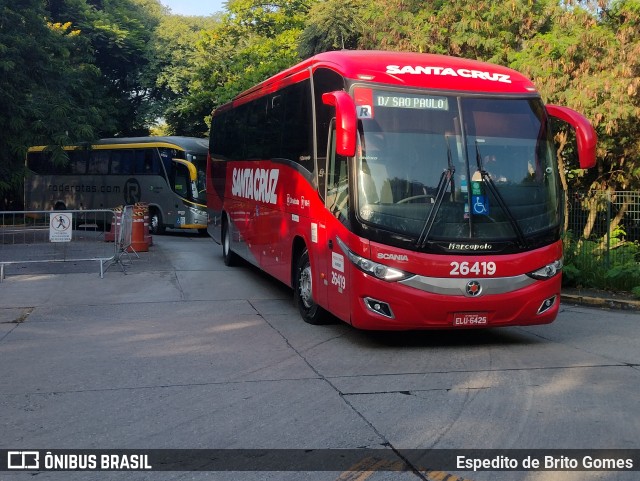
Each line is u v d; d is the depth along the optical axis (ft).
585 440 16.69
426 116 25.93
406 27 59.16
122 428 17.80
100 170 94.22
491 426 17.67
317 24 81.35
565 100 48.75
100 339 28.40
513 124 26.55
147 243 61.26
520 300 25.43
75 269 48.47
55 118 84.79
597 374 22.80
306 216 30.99
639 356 25.40
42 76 86.63
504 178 25.81
